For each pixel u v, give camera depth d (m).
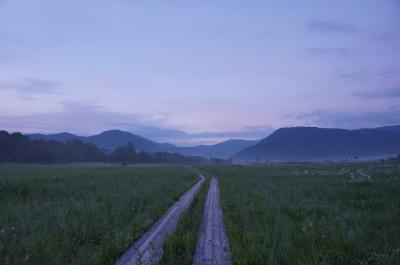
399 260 7.45
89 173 51.06
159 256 8.62
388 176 33.72
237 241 9.55
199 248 9.49
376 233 9.91
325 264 7.28
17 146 122.19
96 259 7.95
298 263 7.62
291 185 28.34
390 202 15.91
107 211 13.84
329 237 9.30
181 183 33.34
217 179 42.91
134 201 17.30
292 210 14.53
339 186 25.52
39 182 29.08
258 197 19.81
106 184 29.59
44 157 125.62
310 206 15.10
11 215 13.02
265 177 41.44
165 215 14.94
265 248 8.59
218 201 19.80
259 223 12.08
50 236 9.52
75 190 23.72
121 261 8.37
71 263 7.87
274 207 15.07
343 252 8.12
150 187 26.25
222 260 8.46
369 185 24.92
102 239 9.70
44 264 7.67
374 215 12.75
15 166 90.88
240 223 12.30
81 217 12.33
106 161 161.75
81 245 9.36
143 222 12.55
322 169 58.84
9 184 23.78
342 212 13.86
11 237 9.60
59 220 11.67
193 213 14.55
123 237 9.94
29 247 8.66
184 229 11.34
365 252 8.24
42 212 13.52
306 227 10.80
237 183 32.25
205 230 11.74
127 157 174.88
